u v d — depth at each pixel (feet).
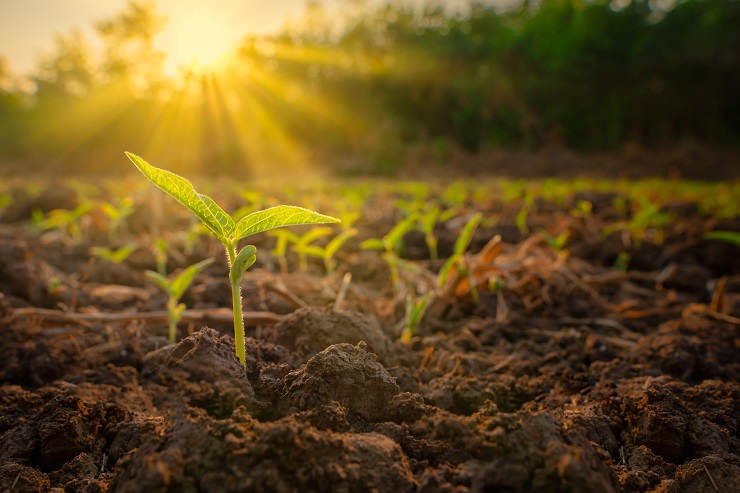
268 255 15.05
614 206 27.17
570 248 17.88
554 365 8.68
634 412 6.49
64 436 5.68
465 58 157.38
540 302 11.91
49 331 9.06
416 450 5.03
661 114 147.33
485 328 10.41
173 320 8.77
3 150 168.04
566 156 136.56
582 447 4.63
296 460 4.24
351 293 11.43
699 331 10.41
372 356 6.09
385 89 161.79
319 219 4.97
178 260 14.89
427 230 14.82
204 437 4.38
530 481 4.31
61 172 158.40
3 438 5.94
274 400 5.70
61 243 16.83
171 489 4.04
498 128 150.92
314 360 5.80
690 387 7.48
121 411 6.23
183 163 149.18
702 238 18.22
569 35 145.69
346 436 4.83
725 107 149.48
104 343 8.79
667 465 5.86
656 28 144.97
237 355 5.80
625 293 13.80
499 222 21.70
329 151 152.46
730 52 141.59
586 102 148.46
